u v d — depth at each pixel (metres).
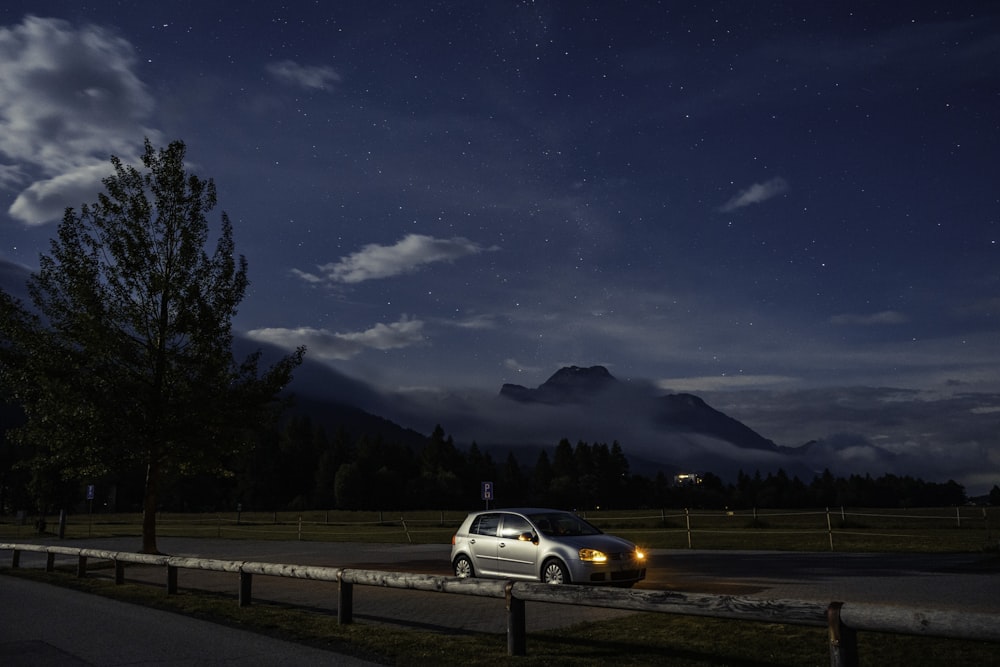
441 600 12.65
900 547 22.69
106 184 20.25
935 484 199.12
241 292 21.39
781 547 24.19
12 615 11.20
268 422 21.55
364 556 23.67
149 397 19.67
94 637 9.23
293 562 21.36
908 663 7.36
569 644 8.46
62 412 18.48
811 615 5.80
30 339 18.72
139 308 20.08
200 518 69.56
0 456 109.81
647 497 162.75
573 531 14.31
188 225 20.77
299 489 138.88
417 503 124.69
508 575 14.20
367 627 9.65
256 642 8.85
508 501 151.62
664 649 8.08
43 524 44.81
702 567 17.58
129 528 50.44
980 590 12.74
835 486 194.50
